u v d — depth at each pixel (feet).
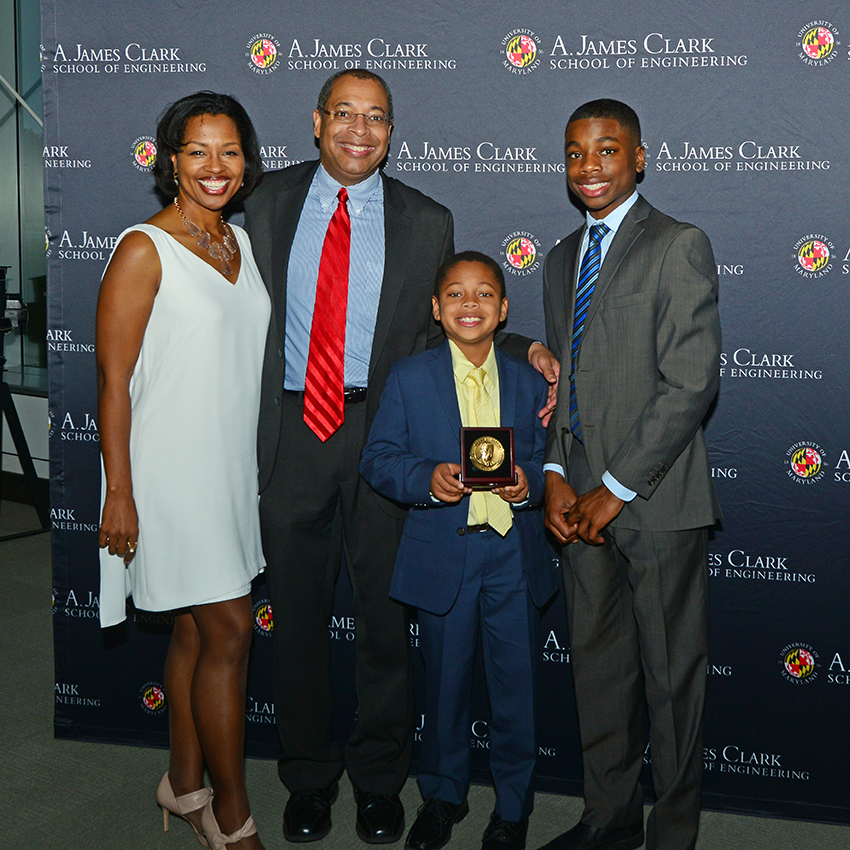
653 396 6.30
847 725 7.92
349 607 8.74
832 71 7.30
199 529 6.66
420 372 7.02
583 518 6.54
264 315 6.95
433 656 7.27
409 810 8.01
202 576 6.69
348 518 7.48
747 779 8.16
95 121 8.38
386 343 7.27
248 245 7.17
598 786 7.32
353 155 6.86
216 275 6.62
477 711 8.62
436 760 7.44
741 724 8.12
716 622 8.06
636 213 6.59
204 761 8.17
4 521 16.83
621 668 7.18
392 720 7.73
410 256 7.25
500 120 7.86
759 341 7.70
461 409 7.00
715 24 7.43
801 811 8.07
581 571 7.02
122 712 9.18
